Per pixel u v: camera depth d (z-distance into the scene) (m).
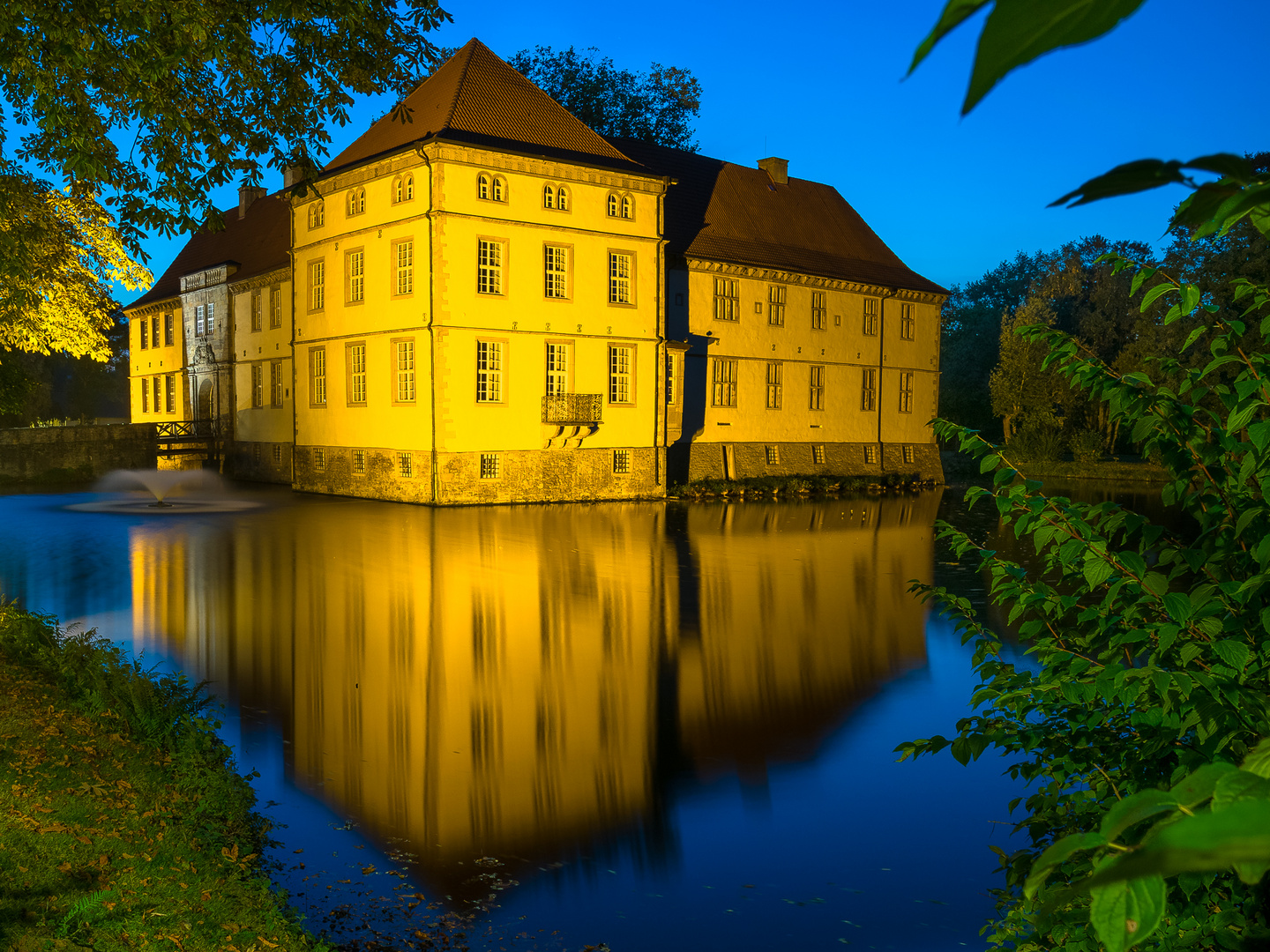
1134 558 3.84
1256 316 28.16
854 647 16.30
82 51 10.91
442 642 16.05
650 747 11.35
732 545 27.78
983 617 18.53
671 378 43.97
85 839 7.23
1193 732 3.94
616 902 7.64
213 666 14.32
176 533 28.66
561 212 38.09
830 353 51.38
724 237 48.06
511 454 37.53
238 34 11.86
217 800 8.66
